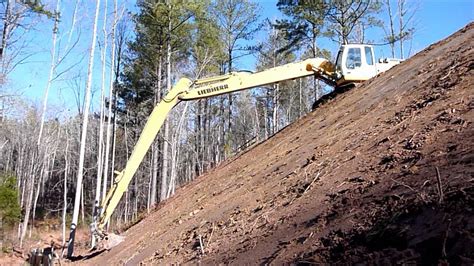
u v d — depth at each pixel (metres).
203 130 33.97
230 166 13.48
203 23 25.06
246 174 9.97
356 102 9.38
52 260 12.63
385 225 3.34
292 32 25.91
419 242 2.90
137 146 11.02
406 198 3.54
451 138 4.36
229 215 6.98
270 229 5.09
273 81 12.20
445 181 3.44
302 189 5.75
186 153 37.25
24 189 33.50
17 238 22.48
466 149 3.90
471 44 7.53
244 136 40.91
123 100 30.45
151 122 11.16
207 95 11.57
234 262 4.77
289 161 8.00
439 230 2.87
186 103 28.19
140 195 37.34
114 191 10.99
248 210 6.55
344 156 6.05
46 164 35.78
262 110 43.50
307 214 4.73
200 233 7.15
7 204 21.16
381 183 4.26
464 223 2.77
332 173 5.62
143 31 24.75
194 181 16.47
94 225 11.05
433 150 4.31
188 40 25.41
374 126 6.59
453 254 2.60
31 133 34.75
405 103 6.70
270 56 30.53
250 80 11.98
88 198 38.62
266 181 7.67
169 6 23.62
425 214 3.13
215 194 10.19
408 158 4.49
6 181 22.50
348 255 3.28
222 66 28.33
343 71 12.27
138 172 35.75
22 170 34.66
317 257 3.52
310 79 37.94
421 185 3.63
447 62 7.32
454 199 3.07
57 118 37.81
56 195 40.19
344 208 4.20
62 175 42.09
